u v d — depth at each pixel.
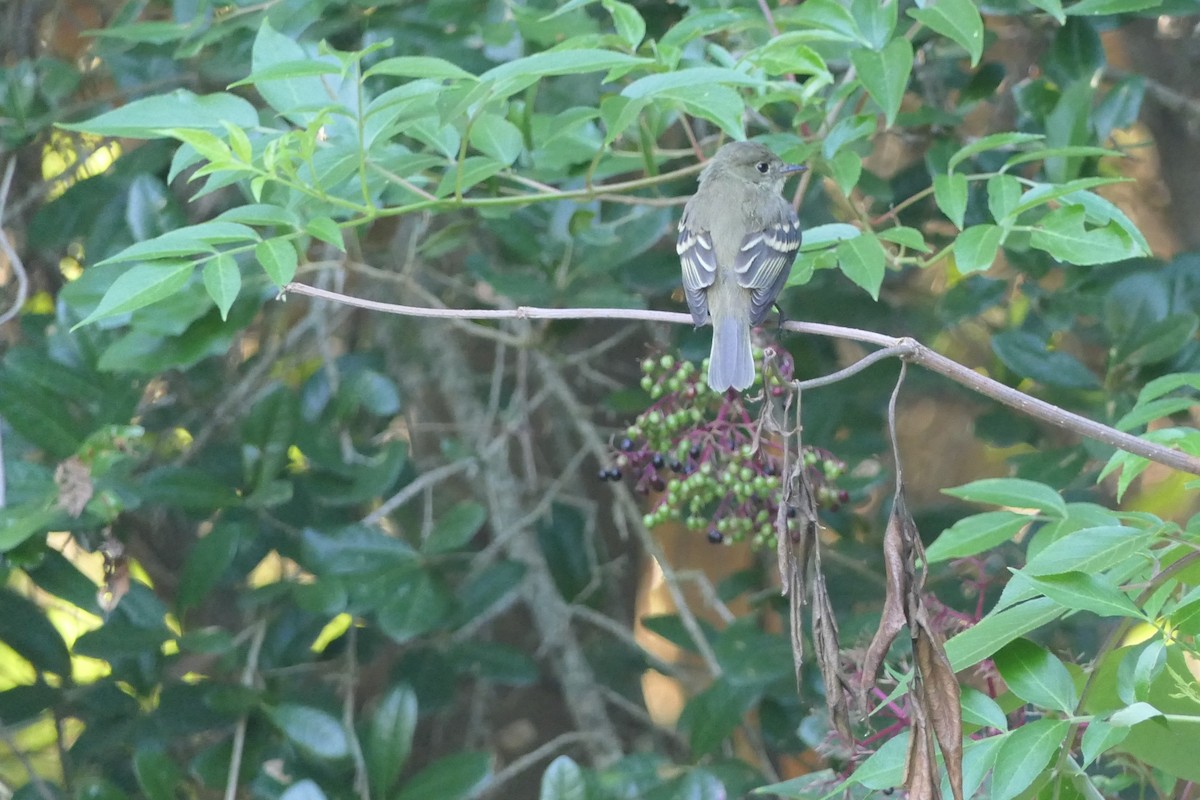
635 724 13.58
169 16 12.69
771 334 9.32
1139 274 10.51
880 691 7.32
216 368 12.59
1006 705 6.57
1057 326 10.95
